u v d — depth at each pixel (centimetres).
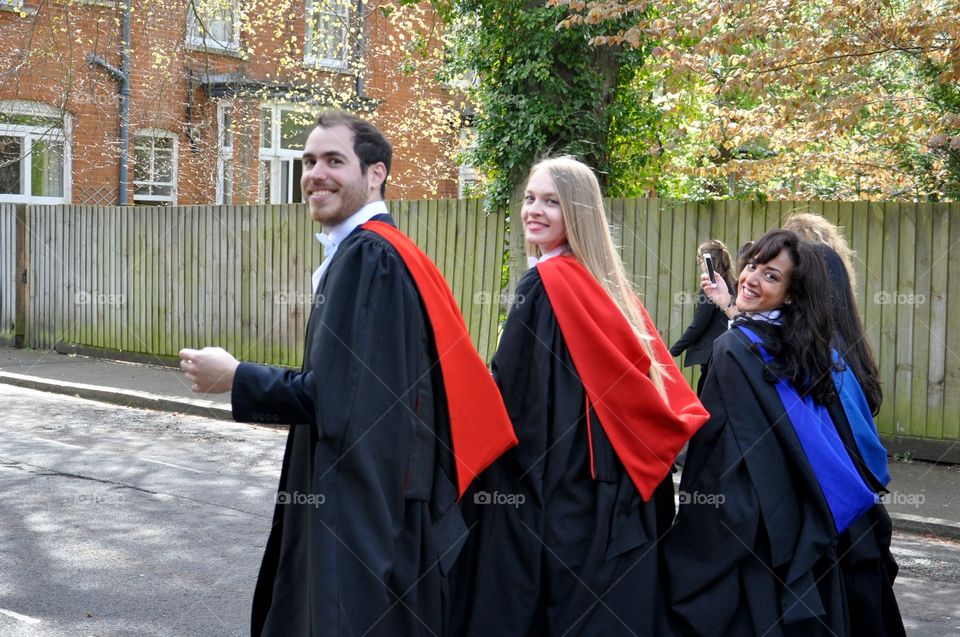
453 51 1297
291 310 1249
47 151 1675
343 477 292
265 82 1742
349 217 316
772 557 339
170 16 1725
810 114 933
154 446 899
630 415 348
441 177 1842
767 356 352
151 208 1390
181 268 1363
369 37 1817
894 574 368
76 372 1319
